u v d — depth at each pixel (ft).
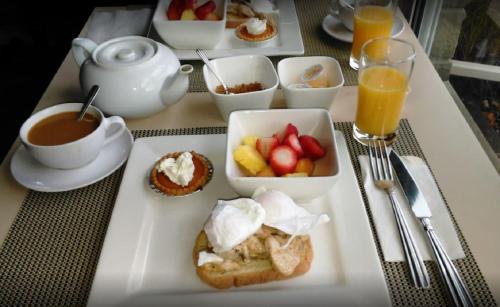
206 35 3.74
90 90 2.93
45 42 7.90
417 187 2.46
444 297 1.98
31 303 2.02
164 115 3.27
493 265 2.09
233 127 2.65
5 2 9.20
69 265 2.19
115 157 2.81
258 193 2.27
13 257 2.23
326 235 2.25
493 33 5.13
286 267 2.00
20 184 2.66
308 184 2.26
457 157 2.76
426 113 3.17
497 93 5.19
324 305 1.92
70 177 2.66
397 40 3.07
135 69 2.97
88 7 8.27
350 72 3.69
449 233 2.21
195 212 2.42
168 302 1.96
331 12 4.25
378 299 1.92
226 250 2.05
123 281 2.05
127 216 2.37
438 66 5.49
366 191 2.50
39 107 3.39
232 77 3.34
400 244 2.20
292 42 3.96
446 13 4.95
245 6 4.30
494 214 2.36
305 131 2.75
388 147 2.85
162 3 4.06
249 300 1.96
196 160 2.67
